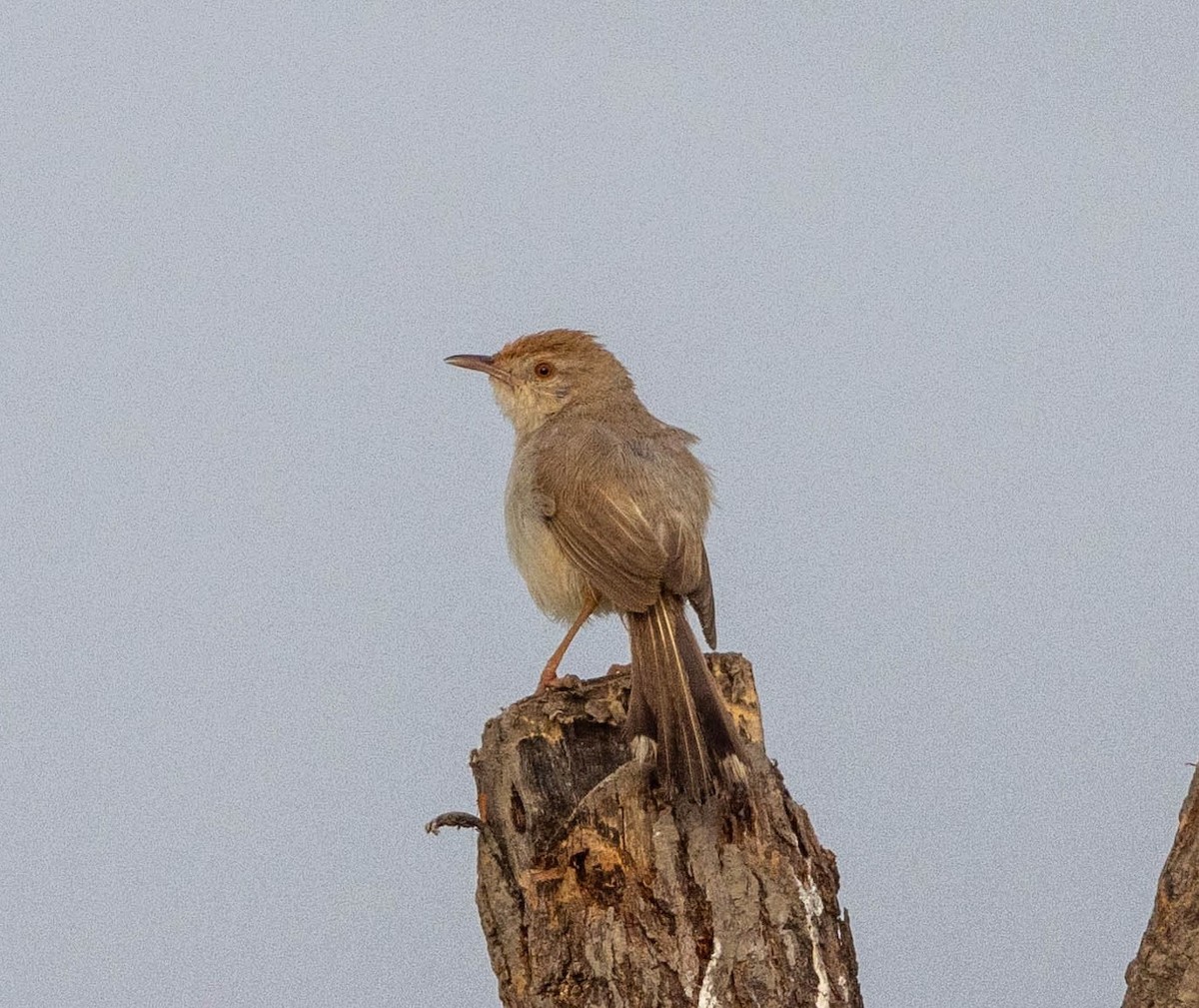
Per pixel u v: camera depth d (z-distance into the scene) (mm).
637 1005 8883
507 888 9734
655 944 9000
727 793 9570
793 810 9719
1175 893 8695
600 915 9164
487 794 10125
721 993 8867
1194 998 8516
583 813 9469
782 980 8930
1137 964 8828
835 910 9469
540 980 9188
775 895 9148
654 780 9570
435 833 9922
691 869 9188
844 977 9164
